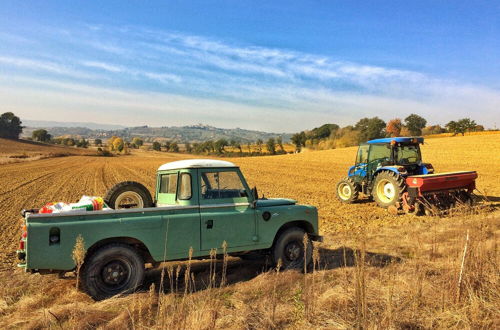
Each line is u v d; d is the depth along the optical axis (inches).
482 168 1222.3
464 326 162.9
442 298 183.6
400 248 318.3
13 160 2709.2
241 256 304.3
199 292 215.5
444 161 1466.5
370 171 597.6
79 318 184.1
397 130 3538.4
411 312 173.8
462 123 3240.7
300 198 709.3
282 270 263.3
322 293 208.8
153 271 276.8
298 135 4426.7
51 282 249.1
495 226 341.7
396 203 516.1
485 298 183.3
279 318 179.5
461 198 520.4
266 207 268.5
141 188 270.2
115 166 2283.5
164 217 232.4
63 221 209.5
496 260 216.8
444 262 250.4
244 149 5659.5
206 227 243.8
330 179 1141.7
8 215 537.6
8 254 329.4
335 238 370.3
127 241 227.5
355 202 646.5
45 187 981.8
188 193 248.2
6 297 222.2
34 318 187.6
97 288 213.5
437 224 411.8
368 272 233.5
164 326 163.2
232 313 185.3
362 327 156.4
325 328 164.7
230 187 259.1
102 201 241.0
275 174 1341.0
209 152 5738.2
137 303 198.4
